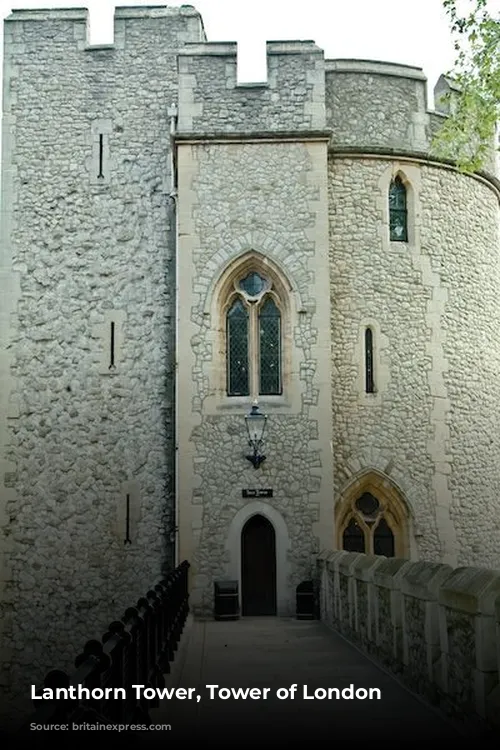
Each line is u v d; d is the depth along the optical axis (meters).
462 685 5.34
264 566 11.85
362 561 8.66
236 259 12.34
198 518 11.77
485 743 4.89
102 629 13.13
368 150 13.09
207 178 12.48
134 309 13.90
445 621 5.69
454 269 13.61
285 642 9.21
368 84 13.32
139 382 13.70
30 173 14.25
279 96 12.69
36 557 13.34
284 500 11.82
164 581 8.24
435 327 13.19
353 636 9.00
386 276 13.02
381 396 12.74
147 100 14.45
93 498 13.45
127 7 14.69
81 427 13.62
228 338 12.41
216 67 12.73
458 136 11.71
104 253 14.05
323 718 5.71
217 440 11.95
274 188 12.47
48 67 14.51
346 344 12.74
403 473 12.65
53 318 13.91
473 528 13.22
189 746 4.89
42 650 13.13
